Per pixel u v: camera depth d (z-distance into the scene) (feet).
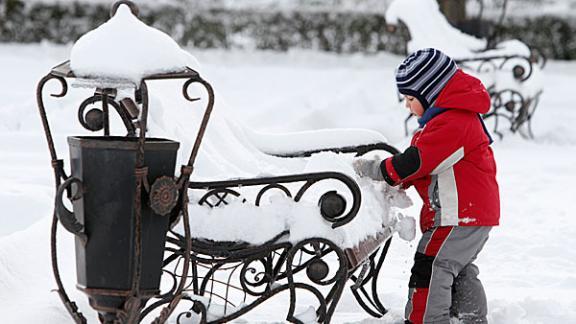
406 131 62.69
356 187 18.83
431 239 21.48
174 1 119.55
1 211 28.86
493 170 22.09
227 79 90.53
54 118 48.44
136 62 16.38
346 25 120.37
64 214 16.19
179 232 19.13
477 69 62.18
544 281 29.43
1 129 47.47
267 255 19.58
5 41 115.03
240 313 19.52
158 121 21.18
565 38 120.57
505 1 78.13
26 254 23.58
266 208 19.34
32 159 41.42
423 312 21.34
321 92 81.20
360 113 69.87
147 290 16.88
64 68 17.20
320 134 26.17
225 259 19.39
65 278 23.39
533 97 63.16
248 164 24.73
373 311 24.44
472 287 22.44
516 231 36.86
